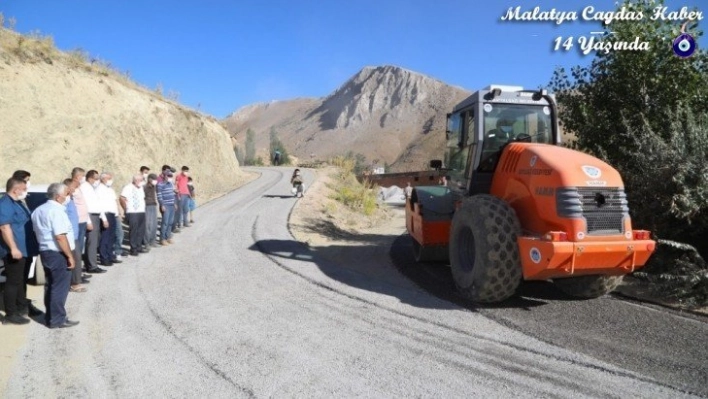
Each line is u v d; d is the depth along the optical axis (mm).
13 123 15766
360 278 8203
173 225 12992
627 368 4484
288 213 16812
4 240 5805
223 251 10539
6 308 5938
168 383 4332
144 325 5863
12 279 5953
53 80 18266
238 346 5156
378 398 3998
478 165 7320
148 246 10633
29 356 4988
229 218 15523
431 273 8594
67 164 16703
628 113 8789
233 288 7531
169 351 5051
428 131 195125
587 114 9148
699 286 6527
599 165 5902
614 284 6441
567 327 5590
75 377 4496
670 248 7629
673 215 7488
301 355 4898
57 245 5781
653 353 4801
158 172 21516
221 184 28312
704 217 7227
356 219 18828
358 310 6359
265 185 27312
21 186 6070
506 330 5531
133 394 4145
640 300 6648
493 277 6055
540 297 6832
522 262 5879
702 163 6977
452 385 4203
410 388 4160
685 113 8039
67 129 17531
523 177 6281
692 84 8320
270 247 11047
